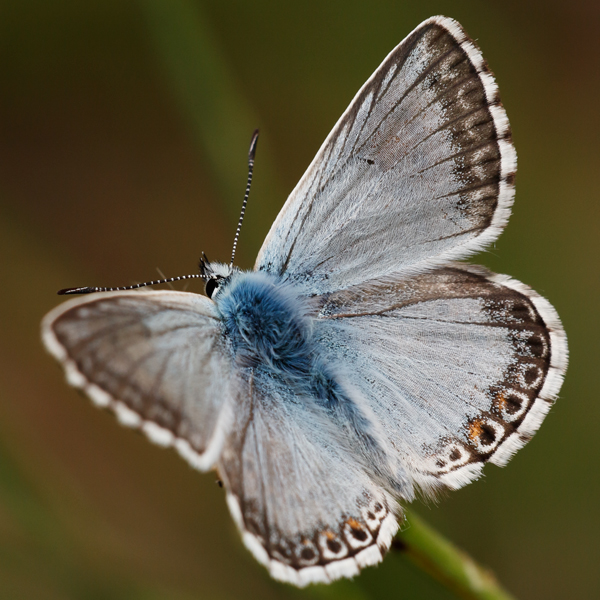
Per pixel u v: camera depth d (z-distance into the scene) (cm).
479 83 21
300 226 21
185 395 21
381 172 21
